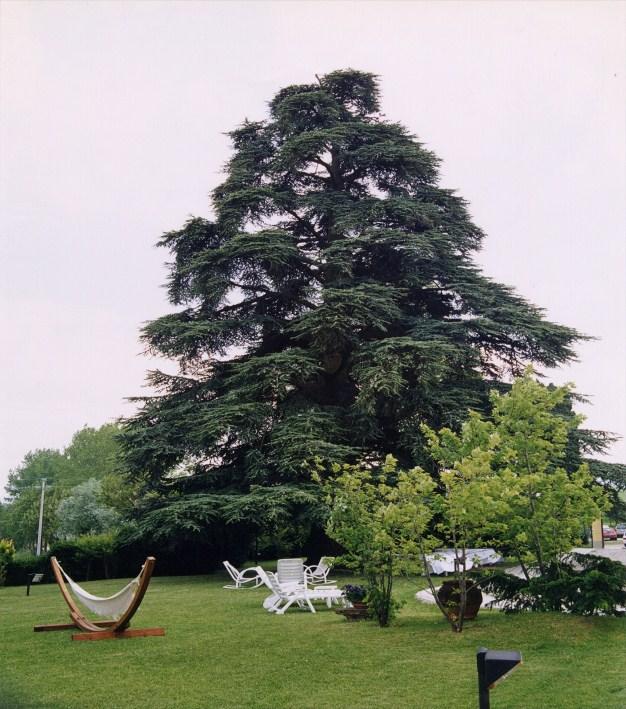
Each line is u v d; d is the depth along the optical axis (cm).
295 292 2795
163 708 671
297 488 2208
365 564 1145
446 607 1121
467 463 1025
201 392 2648
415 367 2292
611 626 996
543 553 1144
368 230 2558
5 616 1450
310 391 2683
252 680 782
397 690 716
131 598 1093
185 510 2214
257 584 2044
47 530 7244
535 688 695
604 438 2553
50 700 704
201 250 2812
